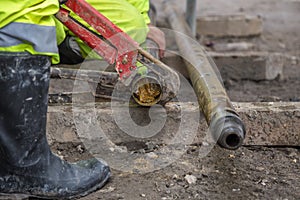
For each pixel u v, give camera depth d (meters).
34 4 3.50
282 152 4.64
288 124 4.65
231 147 3.68
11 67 3.50
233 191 3.98
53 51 3.62
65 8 3.96
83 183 3.88
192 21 8.40
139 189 3.99
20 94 3.55
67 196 3.83
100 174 3.98
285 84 6.91
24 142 3.65
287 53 8.55
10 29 3.46
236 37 9.30
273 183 4.11
